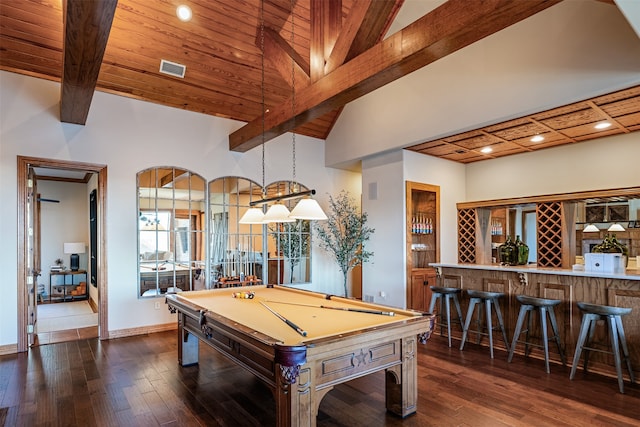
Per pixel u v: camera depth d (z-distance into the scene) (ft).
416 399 9.32
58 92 15.31
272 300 12.00
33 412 9.37
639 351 11.00
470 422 8.79
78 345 15.06
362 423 8.77
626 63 10.46
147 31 14.67
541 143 17.29
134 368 12.41
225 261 19.58
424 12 16.38
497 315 13.85
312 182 22.80
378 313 9.84
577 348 11.37
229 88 18.16
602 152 16.47
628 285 11.25
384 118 18.76
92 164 16.01
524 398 10.02
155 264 17.51
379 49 10.15
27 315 14.48
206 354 13.92
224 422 8.86
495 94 13.64
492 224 21.61
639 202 16.33
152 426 8.70
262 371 7.75
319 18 12.67
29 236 14.88
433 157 20.12
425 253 20.49
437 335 16.46
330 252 23.58
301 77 14.03
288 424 6.86
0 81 14.34
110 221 16.37
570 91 11.58
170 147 17.94
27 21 13.15
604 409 9.39
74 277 27.04
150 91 17.04
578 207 18.13
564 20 11.76
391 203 19.20
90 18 7.93
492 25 7.89
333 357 7.30
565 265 16.99
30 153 14.74
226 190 19.75
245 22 15.72
